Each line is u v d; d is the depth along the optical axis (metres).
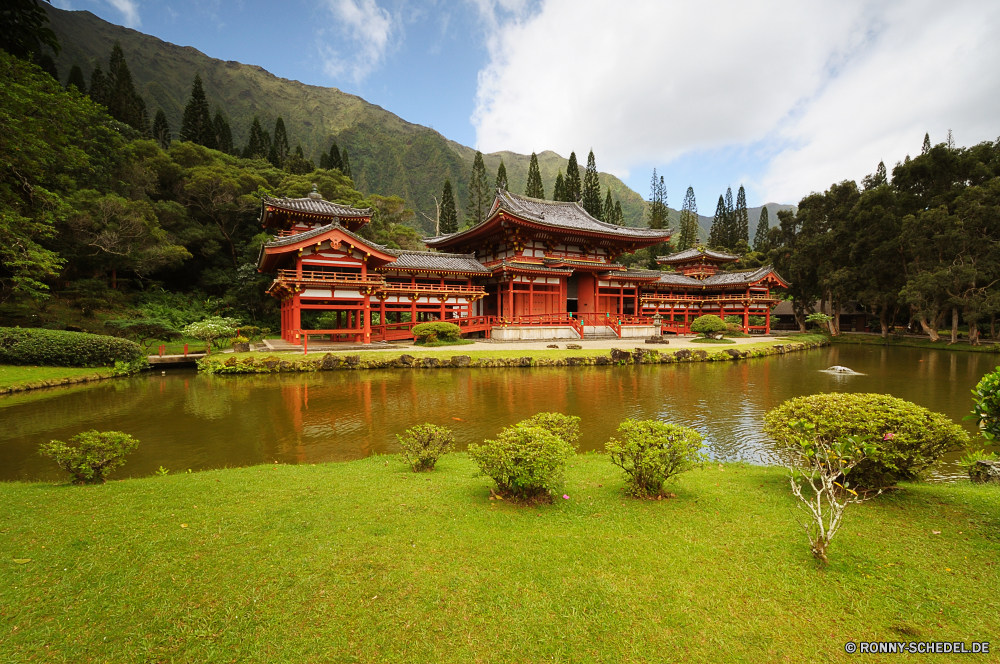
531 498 6.91
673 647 3.62
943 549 5.18
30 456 11.17
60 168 36.50
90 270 40.62
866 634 3.73
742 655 3.53
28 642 3.60
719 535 5.67
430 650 3.59
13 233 16.77
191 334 27.97
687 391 20.42
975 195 43.75
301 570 4.73
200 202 50.59
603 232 43.78
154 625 3.84
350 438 12.86
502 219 38.50
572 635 3.77
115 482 8.28
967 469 10.01
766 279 52.72
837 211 56.22
